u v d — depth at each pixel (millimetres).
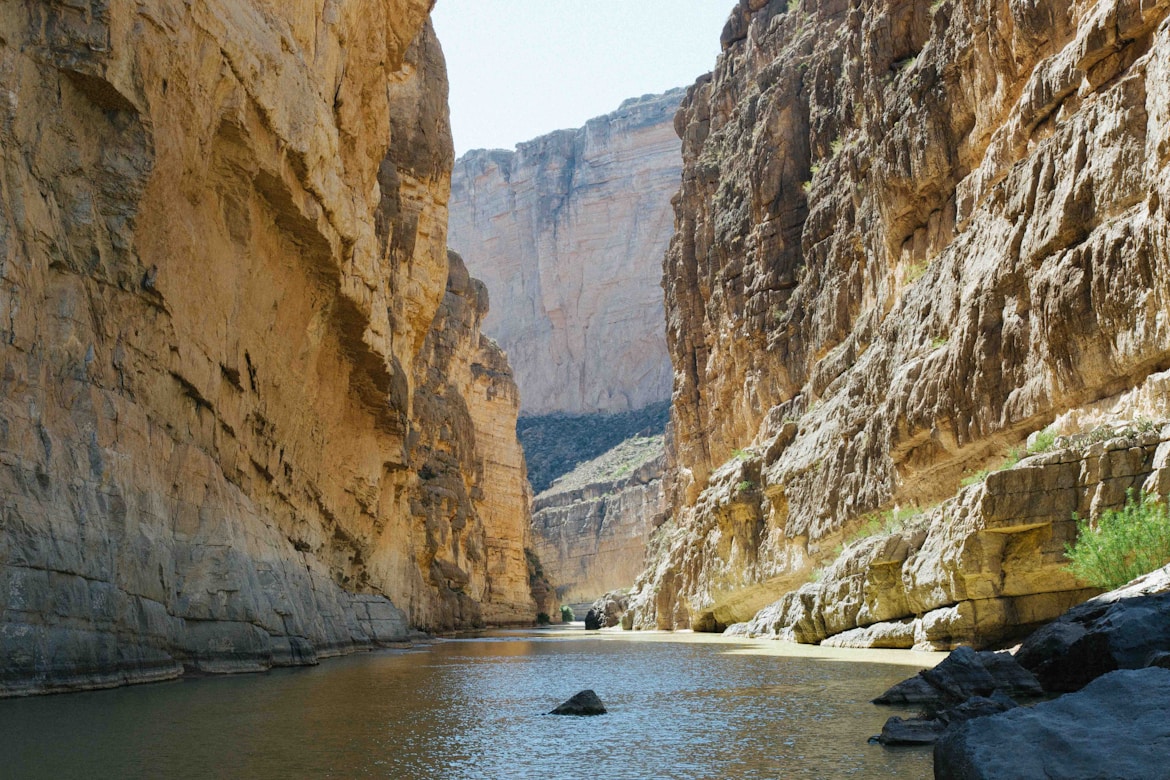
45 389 12906
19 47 12867
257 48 18109
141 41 14336
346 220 22797
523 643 35312
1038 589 19125
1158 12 20141
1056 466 18391
